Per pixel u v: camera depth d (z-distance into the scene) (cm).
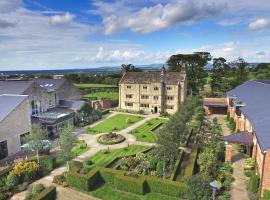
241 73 10769
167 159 3012
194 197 2106
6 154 3853
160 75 7506
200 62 10300
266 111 3309
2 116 3822
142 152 3866
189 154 3731
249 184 2641
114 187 2825
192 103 5681
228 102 6341
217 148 3512
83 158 3719
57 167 3412
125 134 5019
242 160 3378
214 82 10406
